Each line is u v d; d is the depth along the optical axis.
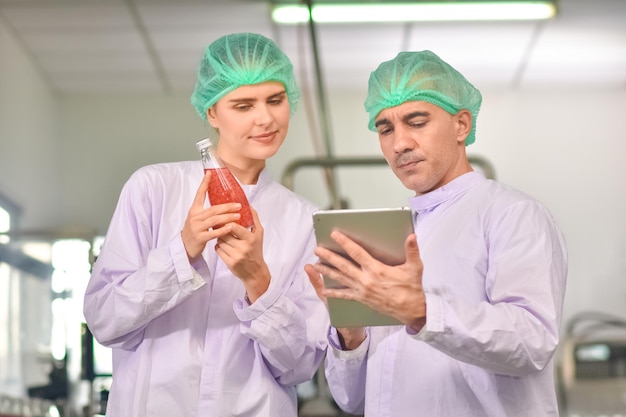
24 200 9.17
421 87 2.22
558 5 8.30
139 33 8.72
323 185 10.36
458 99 2.26
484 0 7.93
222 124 2.29
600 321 8.31
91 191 10.24
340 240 1.89
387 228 1.88
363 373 2.32
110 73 9.76
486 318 1.96
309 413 4.54
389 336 2.23
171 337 2.23
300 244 2.36
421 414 2.14
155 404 2.19
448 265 2.18
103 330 2.20
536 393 2.12
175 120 10.37
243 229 2.07
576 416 5.85
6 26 8.53
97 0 8.05
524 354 1.98
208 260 2.29
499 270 2.08
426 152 2.22
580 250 10.23
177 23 8.52
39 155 9.69
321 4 7.94
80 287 4.60
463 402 2.12
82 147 10.30
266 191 2.39
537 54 9.46
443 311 1.94
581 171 10.39
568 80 10.23
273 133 2.27
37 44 8.98
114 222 2.29
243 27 8.60
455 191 2.27
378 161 4.62
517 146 10.41
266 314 2.16
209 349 2.23
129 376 2.24
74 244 4.63
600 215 10.33
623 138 10.36
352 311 2.01
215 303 2.26
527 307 2.03
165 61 9.41
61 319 4.57
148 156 10.31
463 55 9.52
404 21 8.48
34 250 4.63
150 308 2.13
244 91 2.25
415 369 2.17
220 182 2.10
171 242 2.12
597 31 8.85
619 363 5.91
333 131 10.38
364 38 8.92
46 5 8.13
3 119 8.52
